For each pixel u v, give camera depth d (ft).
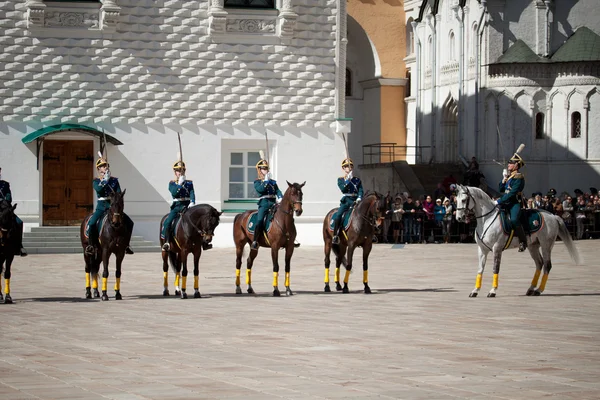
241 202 137.39
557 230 79.41
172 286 87.92
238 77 136.46
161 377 43.80
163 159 134.10
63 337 56.44
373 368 45.70
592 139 178.70
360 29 221.05
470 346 52.01
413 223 151.23
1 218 73.00
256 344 53.26
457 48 193.36
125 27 132.46
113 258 118.93
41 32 130.11
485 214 77.82
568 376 43.37
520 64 179.11
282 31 136.56
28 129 129.59
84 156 131.95
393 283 90.43
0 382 42.75
